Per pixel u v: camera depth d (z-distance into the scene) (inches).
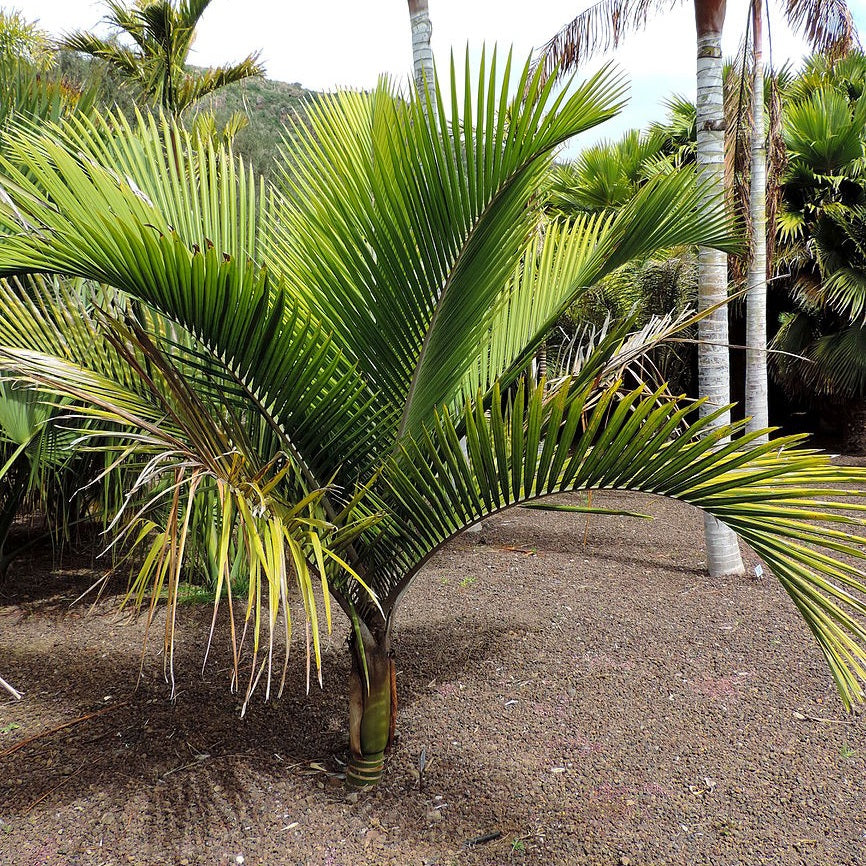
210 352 75.9
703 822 85.5
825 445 380.8
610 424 67.1
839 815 86.0
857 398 360.2
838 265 322.0
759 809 87.7
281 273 82.0
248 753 101.8
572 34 207.8
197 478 60.4
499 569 192.9
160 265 64.4
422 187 68.6
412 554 85.9
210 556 151.6
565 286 100.6
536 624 150.6
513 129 64.6
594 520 253.4
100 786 94.1
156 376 86.8
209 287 66.6
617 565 195.2
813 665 127.6
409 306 76.5
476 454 72.1
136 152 88.7
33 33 183.6
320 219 75.1
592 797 90.7
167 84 300.0
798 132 324.2
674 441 65.9
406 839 83.4
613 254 95.2
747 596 165.6
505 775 95.7
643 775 95.4
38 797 92.0
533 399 68.3
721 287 174.1
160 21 281.4
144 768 98.2
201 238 89.8
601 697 117.7
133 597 169.2
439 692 120.3
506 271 80.9
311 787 93.6
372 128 70.9
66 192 68.6
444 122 65.8
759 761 98.2
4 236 66.3
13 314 86.0
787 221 316.8
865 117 314.5
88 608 164.4
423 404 84.2
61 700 119.6
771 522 67.0
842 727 106.3
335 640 143.2
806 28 193.8
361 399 82.6
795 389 373.1
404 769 97.3
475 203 69.0
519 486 73.5
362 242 74.0
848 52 201.3
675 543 218.8
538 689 120.8
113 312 104.6
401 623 152.7
